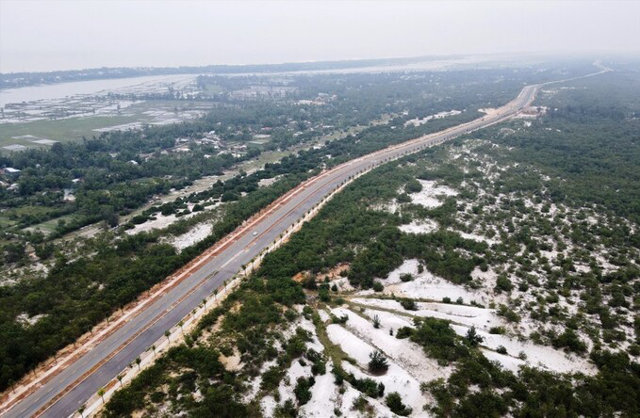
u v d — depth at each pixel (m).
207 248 134.00
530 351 89.31
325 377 80.88
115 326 96.38
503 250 128.62
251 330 89.69
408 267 121.56
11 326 90.44
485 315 99.81
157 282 113.81
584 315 98.81
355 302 108.44
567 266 117.81
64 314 96.69
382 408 73.88
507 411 73.25
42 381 80.38
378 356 84.75
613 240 133.75
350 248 131.00
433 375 81.38
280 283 110.25
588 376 81.44
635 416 71.75
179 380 76.50
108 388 78.25
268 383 77.12
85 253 129.25
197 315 99.62
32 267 122.75
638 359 85.75
